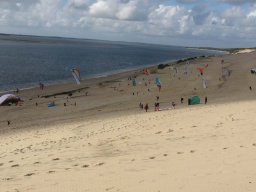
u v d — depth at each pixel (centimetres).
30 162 1505
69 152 1681
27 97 7094
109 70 14375
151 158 1284
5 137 3372
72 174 1128
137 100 6241
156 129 2309
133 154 1433
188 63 13750
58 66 14938
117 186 935
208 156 1209
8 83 9488
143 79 9238
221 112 2900
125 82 8875
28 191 966
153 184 921
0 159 1712
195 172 1002
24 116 5184
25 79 10419
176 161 1184
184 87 7544
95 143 1930
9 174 1251
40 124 4353
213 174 962
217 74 9206
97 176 1066
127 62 19712
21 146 2370
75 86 8688
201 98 5766
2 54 19212
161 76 9662
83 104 6050
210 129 1934
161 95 6738
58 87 8631
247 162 1057
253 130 1711
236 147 1316
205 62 14012
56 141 2409
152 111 4538
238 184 852
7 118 5066
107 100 6412
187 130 2023
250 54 18938
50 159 1528
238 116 2412
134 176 1024
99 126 3228
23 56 19038
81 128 3278
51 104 5934
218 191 819
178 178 955
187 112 3406
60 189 955
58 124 4144
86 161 1376
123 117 3988
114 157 1406
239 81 7762
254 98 5069
